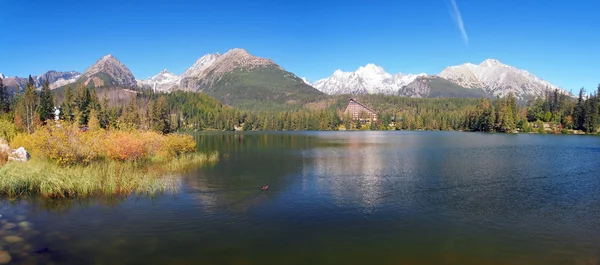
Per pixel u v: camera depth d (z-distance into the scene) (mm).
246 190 33688
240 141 117750
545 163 54000
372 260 17875
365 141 115125
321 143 105875
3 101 153000
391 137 142625
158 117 143625
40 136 40906
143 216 24500
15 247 18547
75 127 43719
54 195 29312
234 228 22359
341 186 36094
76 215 24375
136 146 48594
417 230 22422
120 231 21406
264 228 22469
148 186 32688
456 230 22453
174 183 36500
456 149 80312
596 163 53844
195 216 24750
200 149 83250
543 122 194375
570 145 90688
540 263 17766
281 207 27562
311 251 18906
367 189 34656
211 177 40906
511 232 22188
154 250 18625
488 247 19703
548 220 24719
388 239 20797
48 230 21297
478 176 42281
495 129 186750
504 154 68125
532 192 33562
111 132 54750
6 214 24266
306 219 24531
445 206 28281
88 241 19688
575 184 37406
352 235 21391
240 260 17641
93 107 138875
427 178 40969
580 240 20859
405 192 33438
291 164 53750
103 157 47469
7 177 30188
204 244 19609
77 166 38156
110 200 28656
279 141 117375
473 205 28688
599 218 25281
